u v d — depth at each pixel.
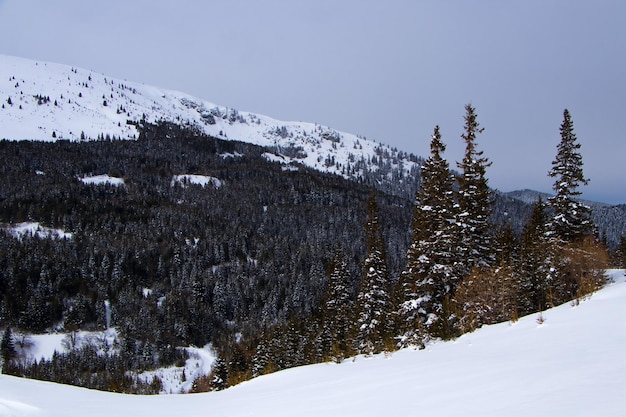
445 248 22.16
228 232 142.88
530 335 10.70
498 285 17.48
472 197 23.53
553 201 27.89
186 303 104.75
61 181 159.75
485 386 6.71
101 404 9.82
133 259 118.75
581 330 9.45
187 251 127.69
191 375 84.31
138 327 95.38
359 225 157.12
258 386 15.84
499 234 35.28
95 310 99.44
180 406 10.81
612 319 9.68
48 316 95.50
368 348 23.25
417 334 18.98
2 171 157.88
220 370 50.19
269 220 160.12
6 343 83.00
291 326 48.75
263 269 120.31
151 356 88.19
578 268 20.97
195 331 97.69
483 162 24.08
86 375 79.69
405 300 24.50
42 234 124.00
